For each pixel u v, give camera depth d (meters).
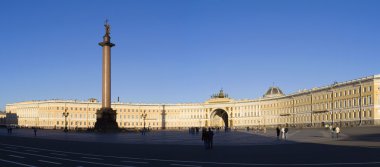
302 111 173.75
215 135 91.19
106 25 102.88
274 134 94.12
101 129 101.69
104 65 101.94
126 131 122.19
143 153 37.56
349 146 43.84
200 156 33.97
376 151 36.09
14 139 68.62
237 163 28.12
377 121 123.69
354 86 136.50
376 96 124.69
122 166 27.06
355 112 135.25
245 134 97.69
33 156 34.84
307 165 26.02
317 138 67.12
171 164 28.06
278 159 30.31
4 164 28.61
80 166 27.20
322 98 157.88
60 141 61.81
